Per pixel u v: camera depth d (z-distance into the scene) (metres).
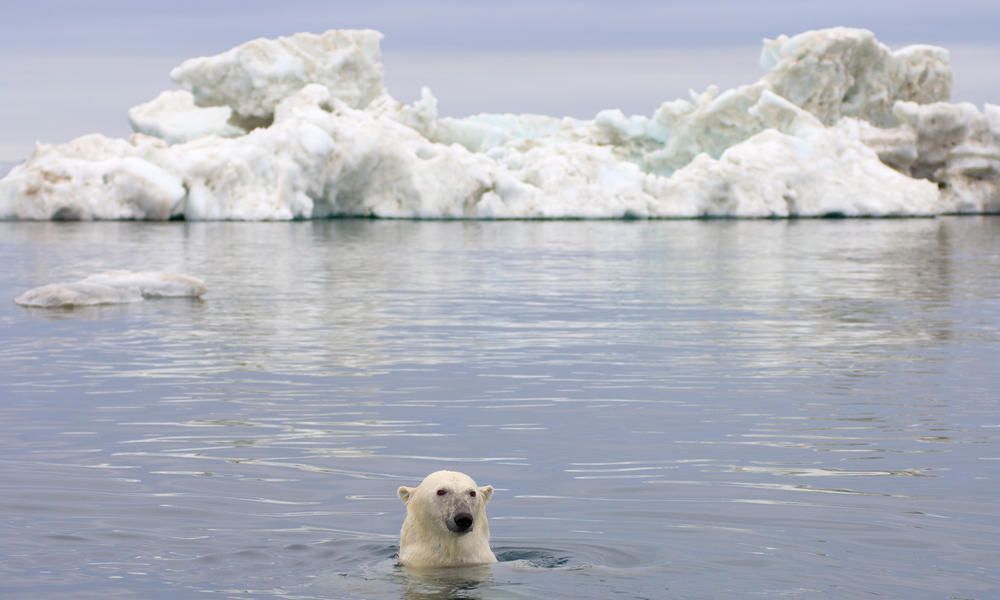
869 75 64.19
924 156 63.50
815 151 59.28
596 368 16.73
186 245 40.25
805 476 10.82
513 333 20.27
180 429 12.78
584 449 11.89
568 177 58.44
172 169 53.25
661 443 12.18
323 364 17.08
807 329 20.75
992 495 10.15
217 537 8.85
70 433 12.57
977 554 8.52
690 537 8.92
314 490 10.31
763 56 65.38
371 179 56.81
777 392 14.95
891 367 16.80
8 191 53.25
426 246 40.75
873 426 12.98
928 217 59.72
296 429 12.80
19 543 8.66
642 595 7.55
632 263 34.59
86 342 19.16
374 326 21.12
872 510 9.68
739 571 8.09
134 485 10.45
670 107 64.50
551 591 7.57
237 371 16.48
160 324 21.34
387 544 8.66
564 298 25.67
